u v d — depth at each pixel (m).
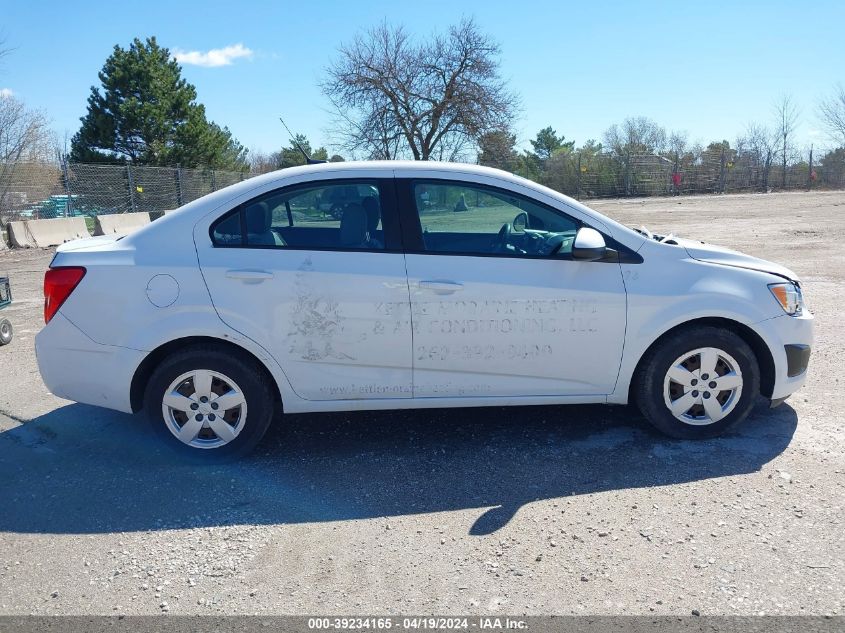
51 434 4.70
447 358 4.14
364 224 4.14
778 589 2.85
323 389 4.16
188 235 4.10
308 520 3.53
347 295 4.04
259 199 4.14
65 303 4.06
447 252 4.12
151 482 3.97
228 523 3.51
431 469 4.06
